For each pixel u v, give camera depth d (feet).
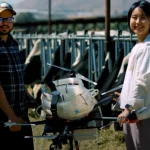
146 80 11.10
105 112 20.92
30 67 33.12
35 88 28.99
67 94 11.35
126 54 24.57
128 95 11.61
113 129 20.89
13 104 12.50
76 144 12.27
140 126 11.61
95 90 12.20
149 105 11.14
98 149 19.15
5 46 12.47
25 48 37.68
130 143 12.16
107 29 25.62
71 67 28.27
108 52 25.52
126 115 11.14
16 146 12.89
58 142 11.50
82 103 11.32
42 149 17.81
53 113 11.35
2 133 12.60
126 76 11.76
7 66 12.34
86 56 27.61
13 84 12.44
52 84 11.59
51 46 33.22
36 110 12.25
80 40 28.78
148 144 11.60
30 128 13.26
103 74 24.73
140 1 11.78
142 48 11.32
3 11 12.33
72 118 11.43
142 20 11.60
